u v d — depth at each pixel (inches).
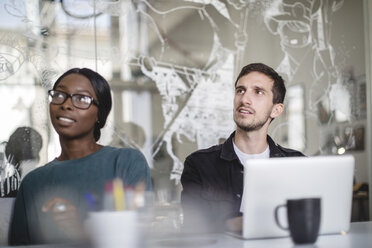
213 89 113.0
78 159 64.0
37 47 101.7
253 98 75.5
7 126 99.2
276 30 117.8
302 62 118.9
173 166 109.0
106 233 40.3
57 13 103.2
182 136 110.3
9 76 99.7
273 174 45.8
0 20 99.6
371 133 121.4
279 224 44.8
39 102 101.3
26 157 99.9
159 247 43.0
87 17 105.0
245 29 115.7
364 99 121.8
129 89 106.9
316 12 120.6
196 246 43.4
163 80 109.5
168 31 110.5
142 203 42.0
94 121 66.8
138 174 63.4
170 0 110.9
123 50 107.0
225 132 113.3
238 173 74.6
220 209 72.8
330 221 48.4
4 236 62.9
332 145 119.3
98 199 41.6
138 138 106.9
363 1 122.8
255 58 116.1
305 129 117.9
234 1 115.3
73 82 65.1
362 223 57.5
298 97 118.0
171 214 82.5
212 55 113.2
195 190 74.3
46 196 60.2
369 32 122.6
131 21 108.0
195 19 112.6
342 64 121.1
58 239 57.4
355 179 120.0
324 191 47.6
